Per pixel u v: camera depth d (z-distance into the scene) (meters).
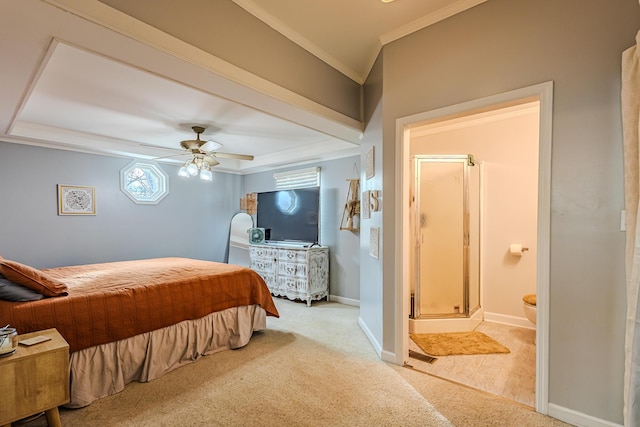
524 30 1.96
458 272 3.46
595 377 1.75
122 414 1.96
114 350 2.25
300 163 5.38
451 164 3.48
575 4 1.80
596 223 1.74
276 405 2.03
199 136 4.07
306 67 2.52
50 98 2.87
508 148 3.60
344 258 4.71
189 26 1.75
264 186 6.05
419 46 2.39
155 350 2.43
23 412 1.62
